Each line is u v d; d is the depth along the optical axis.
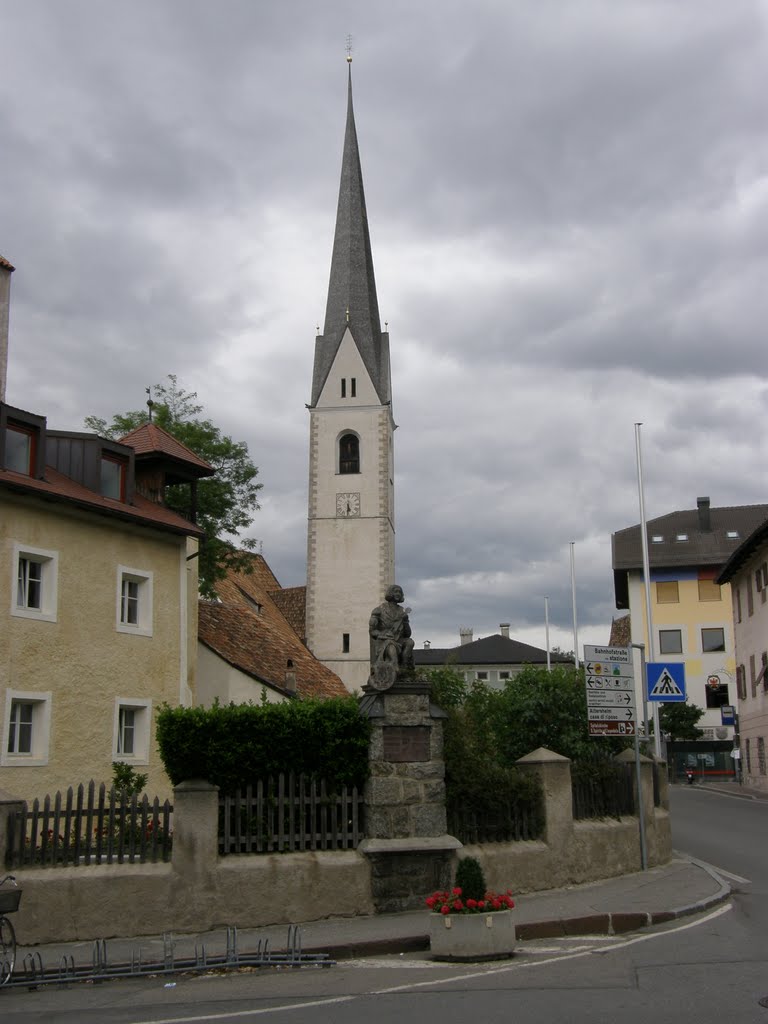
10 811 14.08
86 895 13.91
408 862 15.37
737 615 57.34
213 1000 10.31
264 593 65.56
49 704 22.53
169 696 26.30
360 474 71.19
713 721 69.94
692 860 21.11
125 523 25.45
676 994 9.74
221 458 40.84
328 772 15.52
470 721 17.77
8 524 22.11
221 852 14.71
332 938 13.21
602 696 19.12
